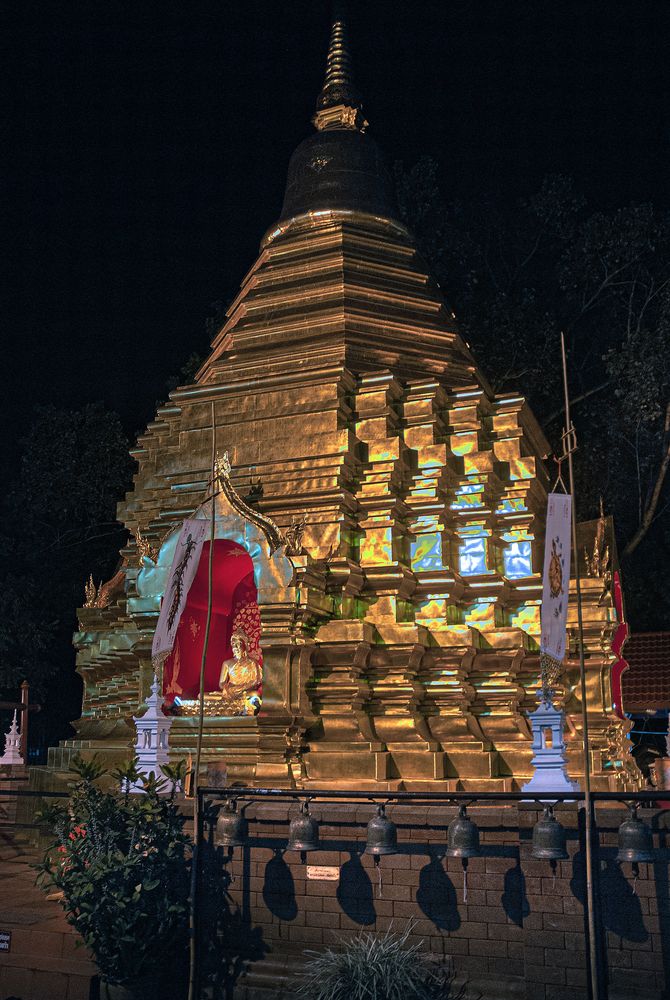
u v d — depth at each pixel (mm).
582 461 29984
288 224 21766
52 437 31812
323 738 15219
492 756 15078
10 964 11289
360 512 16688
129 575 17641
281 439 17188
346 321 18891
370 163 22344
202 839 11281
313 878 10875
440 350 19453
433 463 17016
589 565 17672
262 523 15578
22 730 26703
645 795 9039
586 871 9281
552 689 10219
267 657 15180
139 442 20250
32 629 29656
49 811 11320
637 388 26516
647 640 23391
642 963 9273
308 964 10258
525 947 9719
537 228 32281
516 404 17875
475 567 16766
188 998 10953
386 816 10531
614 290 31188
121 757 17562
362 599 16312
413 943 10320
